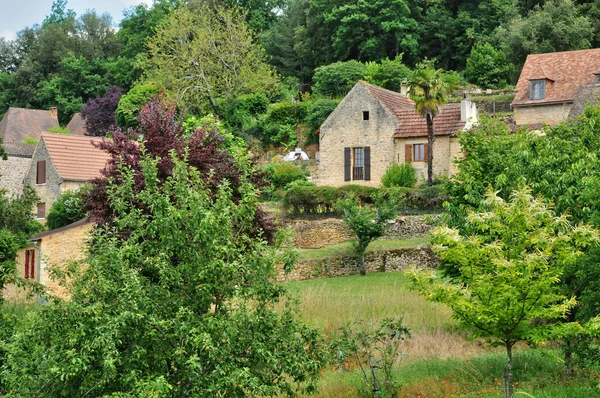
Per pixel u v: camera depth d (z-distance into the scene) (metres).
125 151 23.86
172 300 13.66
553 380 17.75
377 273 33.28
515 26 68.00
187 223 13.91
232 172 23.73
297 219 37.56
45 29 102.62
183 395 13.45
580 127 21.70
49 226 39.88
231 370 13.14
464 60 76.25
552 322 18.50
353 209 33.41
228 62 64.19
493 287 14.18
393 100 45.72
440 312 24.67
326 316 24.09
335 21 76.88
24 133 79.94
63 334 13.42
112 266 13.62
